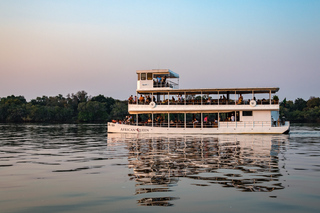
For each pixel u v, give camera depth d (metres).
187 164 18.64
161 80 49.97
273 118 49.03
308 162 19.41
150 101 50.56
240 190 12.81
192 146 28.92
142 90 49.44
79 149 27.80
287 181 14.23
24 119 135.50
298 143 32.00
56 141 36.62
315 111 131.12
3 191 13.01
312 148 27.36
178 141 34.44
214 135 44.81
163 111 49.56
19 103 152.88
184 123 49.81
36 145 31.80
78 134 50.66
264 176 15.23
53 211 10.57
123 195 12.28
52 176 15.76
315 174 15.70
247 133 47.38
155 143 32.34
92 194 12.48
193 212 10.41
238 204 11.14
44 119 138.38
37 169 17.69
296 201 11.45
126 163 19.36
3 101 159.62
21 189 13.30
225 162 19.33
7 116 134.88
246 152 24.38
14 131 60.62
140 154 23.53
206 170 16.73
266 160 20.22
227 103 48.00
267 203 11.24
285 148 27.34
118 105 149.75
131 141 35.28
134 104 49.91
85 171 16.95
